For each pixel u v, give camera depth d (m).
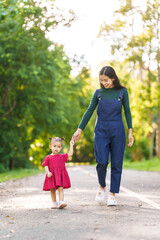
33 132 22.98
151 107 27.22
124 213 4.73
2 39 15.16
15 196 6.76
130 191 7.38
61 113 23.91
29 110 20.17
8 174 14.79
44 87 19.50
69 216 4.58
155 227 3.89
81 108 30.58
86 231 3.74
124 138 5.63
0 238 3.56
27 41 15.30
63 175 5.34
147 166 21.84
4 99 19.33
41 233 3.72
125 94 5.68
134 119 27.73
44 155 26.41
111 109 5.57
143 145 31.69
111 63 14.14
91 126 32.62
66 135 27.94
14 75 16.78
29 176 13.36
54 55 17.80
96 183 9.47
